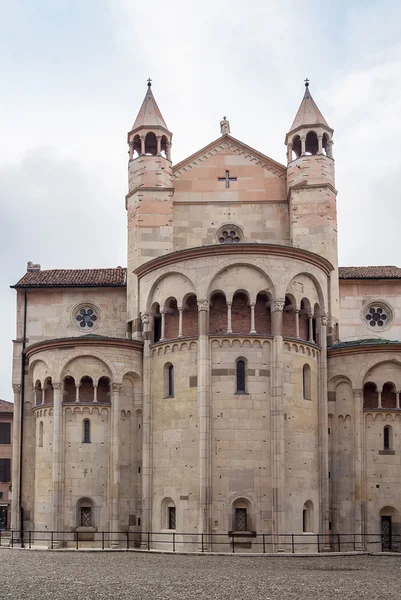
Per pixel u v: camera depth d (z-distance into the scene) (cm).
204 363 5397
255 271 5566
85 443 5756
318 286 5875
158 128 6644
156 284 5897
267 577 3716
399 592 3189
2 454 10706
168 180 6612
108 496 5688
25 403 6462
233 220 6612
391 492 5784
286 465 5366
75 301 6725
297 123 6681
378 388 5906
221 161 6725
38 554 5084
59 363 5853
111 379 5828
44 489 5819
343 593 3152
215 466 5303
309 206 6450
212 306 5591
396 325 6788
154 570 4031
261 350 5456
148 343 5884
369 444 5847
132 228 6531
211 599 2967
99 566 4241
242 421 5350
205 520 5203
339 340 6462
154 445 5666
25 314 6700
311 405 5647
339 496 5828
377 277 6781
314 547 5419
